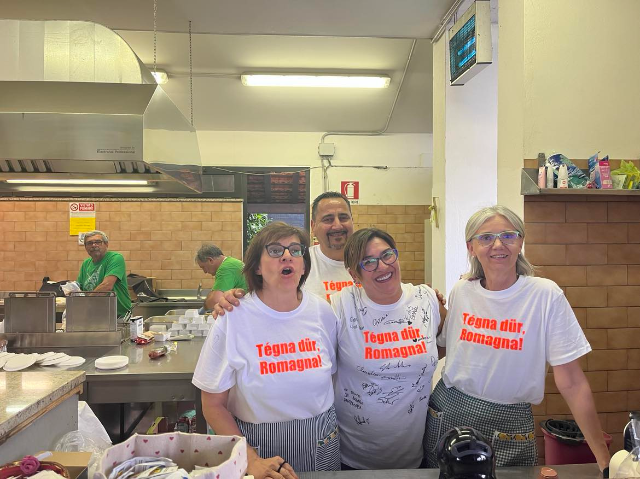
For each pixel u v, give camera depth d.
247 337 1.38
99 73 2.33
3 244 4.79
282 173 5.04
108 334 2.73
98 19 2.89
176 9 2.75
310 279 2.01
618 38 2.22
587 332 2.25
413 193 5.13
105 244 3.71
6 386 1.19
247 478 0.96
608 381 2.25
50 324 2.71
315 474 1.26
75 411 1.32
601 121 2.22
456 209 3.03
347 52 3.95
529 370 1.46
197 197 4.92
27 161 2.40
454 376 1.55
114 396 2.24
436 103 3.18
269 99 4.61
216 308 1.41
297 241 1.40
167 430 2.67
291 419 1.39
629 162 2.20
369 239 1.56
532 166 2.20
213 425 1.35
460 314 1.57
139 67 2.35
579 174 2.12
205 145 4.99
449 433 1.07
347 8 2.74
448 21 2.87
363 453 1.60
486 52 2.36
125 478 0.85
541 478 1.18
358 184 5.10
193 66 4.12
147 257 4.88
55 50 2.31
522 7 2.20
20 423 1.02
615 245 2.24
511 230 1.44
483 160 3.05
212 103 4.64
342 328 1.58
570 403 1.43
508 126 2.32
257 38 3.74
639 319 2.26
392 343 1.56
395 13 2.81
